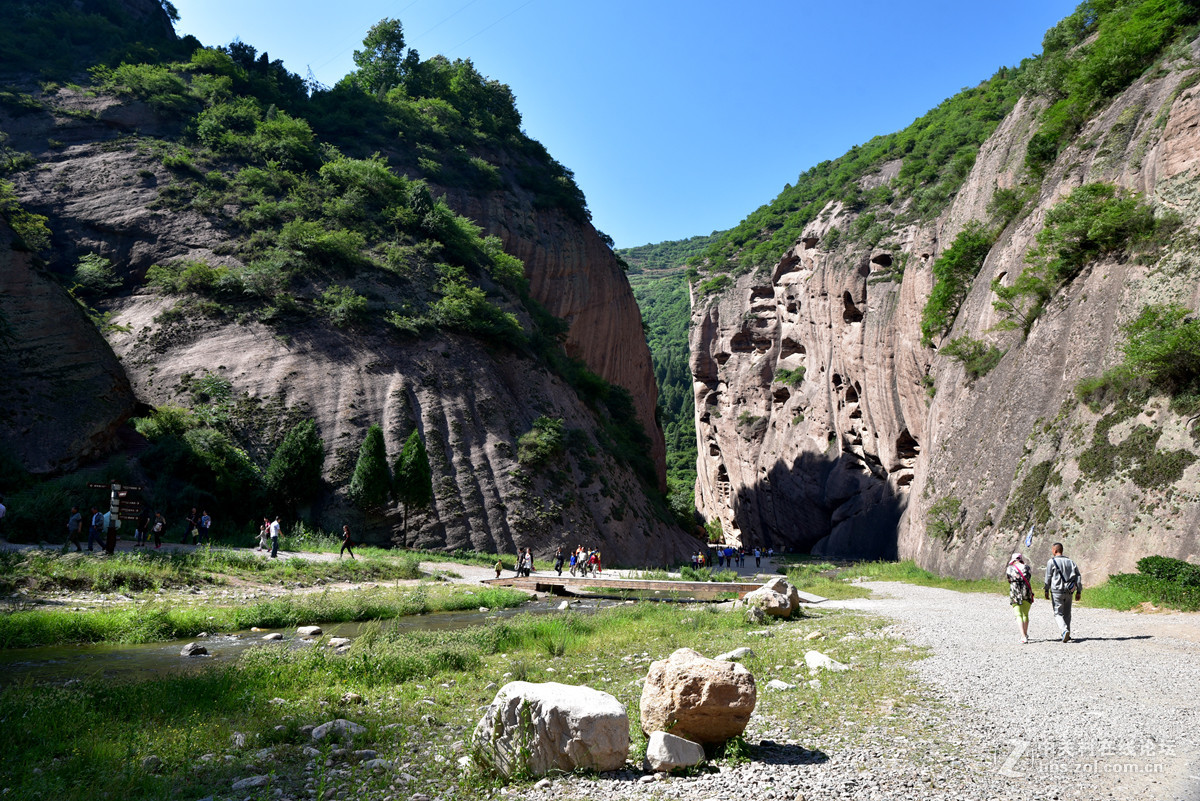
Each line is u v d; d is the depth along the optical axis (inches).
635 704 345.4
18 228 1925.4
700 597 1126.4
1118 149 1268.5
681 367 7539.4
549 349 2568.9
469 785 231.5
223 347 1838.1
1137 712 293.6
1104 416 967.0
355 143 2913.4
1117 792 206.8
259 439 1691.7
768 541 3531.0
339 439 1754.4
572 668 470.9
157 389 1737.2
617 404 3004.4
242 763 255.6
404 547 1652.3
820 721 297.9
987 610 724.0
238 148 2431.1
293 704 351.9
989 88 3444.9
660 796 212.8
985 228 1855.3
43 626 563.8
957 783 216.4
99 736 281.1
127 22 3248.0
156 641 588.4
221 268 1962.4
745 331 3941.9
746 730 286.4
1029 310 1338.6
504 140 3678.6
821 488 3154.5
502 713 244.1
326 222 2283.5
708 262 4667.8
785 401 3641.7
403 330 2026.3
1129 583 695.1
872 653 465.7
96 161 2250.2
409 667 449.7
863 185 3671.3
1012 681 359.6
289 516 1606.8
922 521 1513.3
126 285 2041.1
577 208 3565.5
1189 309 904.3
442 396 1942.7
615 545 1968.5
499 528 1753.2
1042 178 1624.0
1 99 2317.9
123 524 1258.6
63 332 1519.4
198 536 1294.3
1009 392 1266.0
